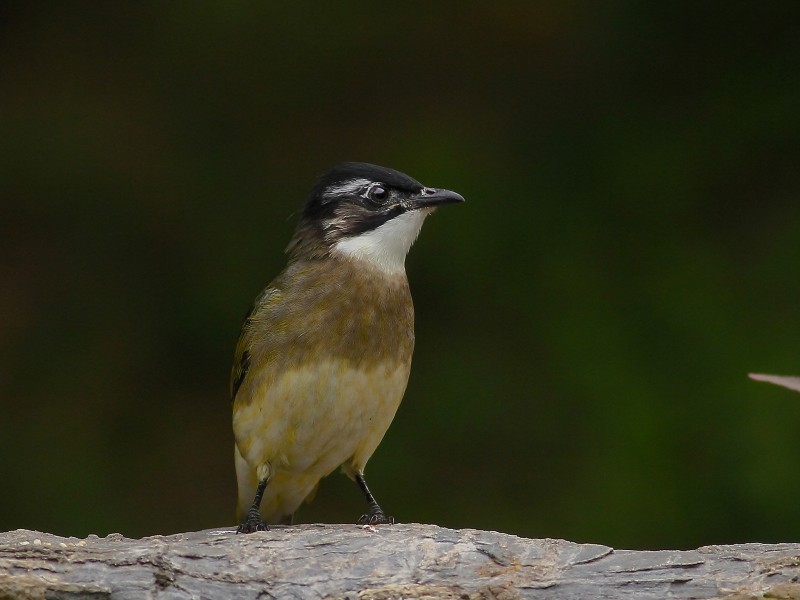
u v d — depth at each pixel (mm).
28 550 7797
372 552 8109
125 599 7684
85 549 7902
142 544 8094
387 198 10047
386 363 9500
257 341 9555
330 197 10109
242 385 9719
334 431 9492
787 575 7715
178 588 7773
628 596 7766
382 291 9625
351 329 9391
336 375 9328
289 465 9758
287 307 9477
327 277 9562
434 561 8047
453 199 10102
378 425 9656
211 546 8109
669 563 7875
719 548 8055
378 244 9844
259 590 7840
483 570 7992
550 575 7898
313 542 8172
